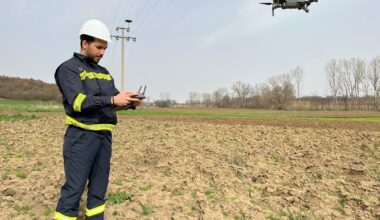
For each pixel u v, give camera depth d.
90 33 3.17
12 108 36.00
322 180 5.78
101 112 3.23
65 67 3.09
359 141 10.18
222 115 30.08
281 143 10.03
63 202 3.16
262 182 5.79
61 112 28.83
